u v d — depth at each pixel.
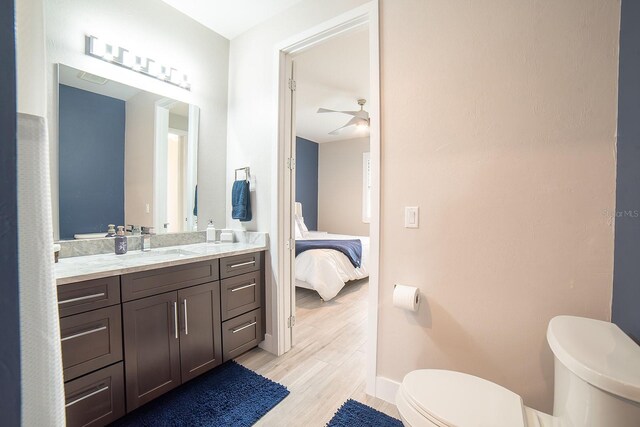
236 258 1.91
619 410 0.69
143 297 1.41
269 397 1.58
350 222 6.00
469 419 0.86
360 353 2.12
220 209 2.44
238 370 1.86
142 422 1.38
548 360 1.16
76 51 1.64
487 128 1.28
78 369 1.18
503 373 1.26
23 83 0.75
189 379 1.63
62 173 1.61
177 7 2.06
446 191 1.38
